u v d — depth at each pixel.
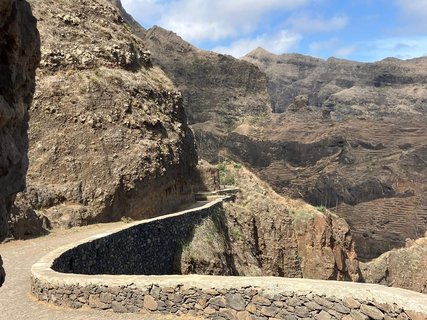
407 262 55.62
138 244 21.00
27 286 14.16
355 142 150.50
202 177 42.03
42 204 24.05
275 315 10.25
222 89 195.88
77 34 30.41
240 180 48.41
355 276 46.88
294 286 10.19
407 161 134.50
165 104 33.91
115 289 11.98
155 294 11.61
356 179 124.69
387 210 110.50
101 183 26.02
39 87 27.02
